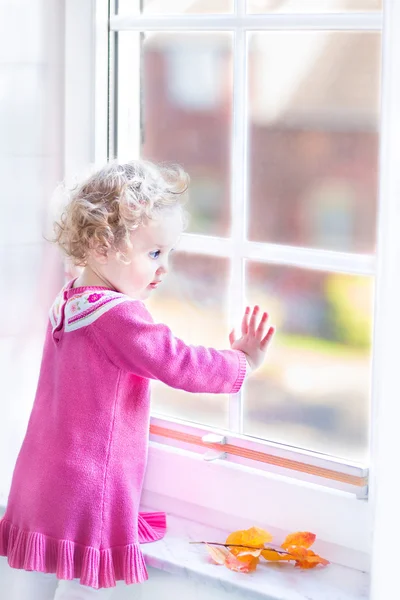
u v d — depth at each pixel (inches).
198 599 69.3
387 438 55.5
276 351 73.5
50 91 75.5
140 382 68.1
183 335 78.4
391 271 54.7
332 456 69.4
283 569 67.2
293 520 69.3
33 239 76.7
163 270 67.8
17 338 77.5
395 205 54.2
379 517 56.3
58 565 66.0
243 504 71.7
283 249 71.2
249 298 74.1
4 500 78.3
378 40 66.6
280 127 71.7
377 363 63.5
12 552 68.4
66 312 67.3
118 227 64.4
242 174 73.1
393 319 54.7
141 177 65.6
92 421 66.4
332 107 69.3
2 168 73.6
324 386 71.5
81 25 74.7
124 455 67.3
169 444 76.0
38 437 68.7
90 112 75.7
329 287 70.0
